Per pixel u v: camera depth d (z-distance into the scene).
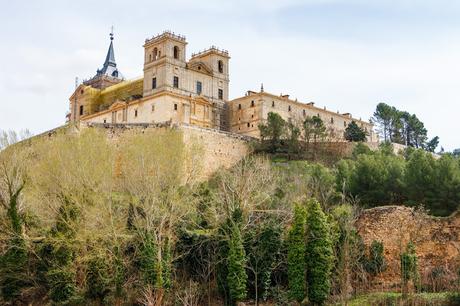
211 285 61.66
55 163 65.50
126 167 67.75
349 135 133.88
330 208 69.06
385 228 61.34
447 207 68.50
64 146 68.38
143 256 59.19
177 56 130.75
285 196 72.25
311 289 57.00
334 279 58.41
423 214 62.09
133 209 63.69
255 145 116.56
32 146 74.62
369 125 155.75
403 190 73.12
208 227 67.56
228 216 62.84
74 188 63.00
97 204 62.25
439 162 72.12
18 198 65.75
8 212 61.97
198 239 63.78
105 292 60.00
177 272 62.94
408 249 57.84
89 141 70.06
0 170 67.50
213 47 138.75
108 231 60.22
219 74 138.62
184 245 63.69
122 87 141.25
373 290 58.88
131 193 64.44
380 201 74.62
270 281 60.97
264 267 60.81
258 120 131.88
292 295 57.22
